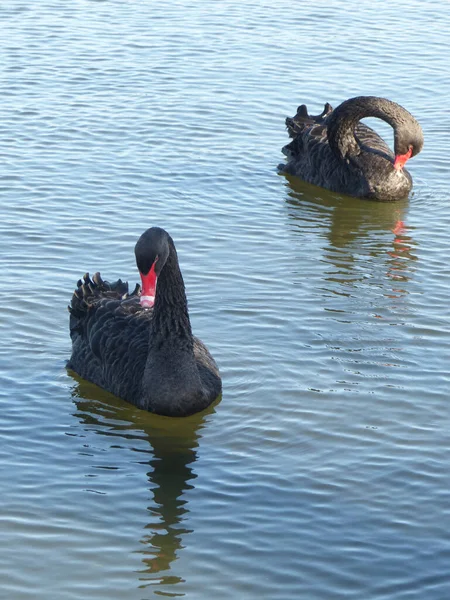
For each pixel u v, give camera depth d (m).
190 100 19.38
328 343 11.23
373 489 8.66
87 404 10.19
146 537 8.03
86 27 23.92
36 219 14.30
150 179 15.96
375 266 13.45
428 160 17.52
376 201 16.14
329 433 9.54
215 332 11.44
